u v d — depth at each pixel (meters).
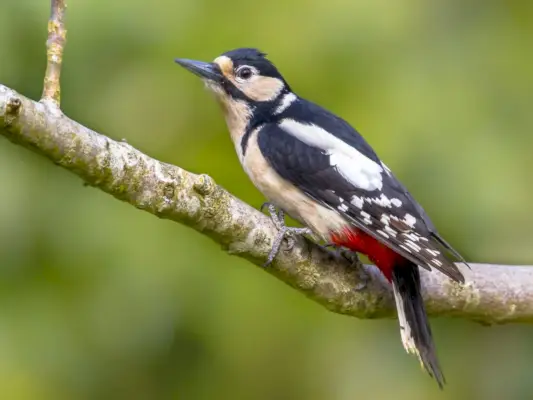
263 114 9.82
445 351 12.21
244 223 8.30
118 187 7.73
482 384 12.13
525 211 10.86
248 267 11.10
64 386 10.72
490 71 11.53
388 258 8.89
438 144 10.97
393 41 11.28
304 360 11.53
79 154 7.50
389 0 11.35
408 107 11.08
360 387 11.70
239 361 11.42
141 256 10.84
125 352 10.93
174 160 11.52
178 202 7.95
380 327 11.83
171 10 11.23
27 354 10.62
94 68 11.20
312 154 9.38
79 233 10.81
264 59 9.95
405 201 9.24
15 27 10.88
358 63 11.24
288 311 11.20
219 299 10.98
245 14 11.35
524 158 11.09
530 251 10.81
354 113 11.09
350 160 9.38
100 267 10.80
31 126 7.27
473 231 10.91
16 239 10.67
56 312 10.75
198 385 11.35
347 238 9.09
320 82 11.22
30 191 10.70
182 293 10.90
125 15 11.07
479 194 10.84
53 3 7.44
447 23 11.58
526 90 11.45
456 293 9.21
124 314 10.83
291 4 11.34
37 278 10.77
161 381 11.23
